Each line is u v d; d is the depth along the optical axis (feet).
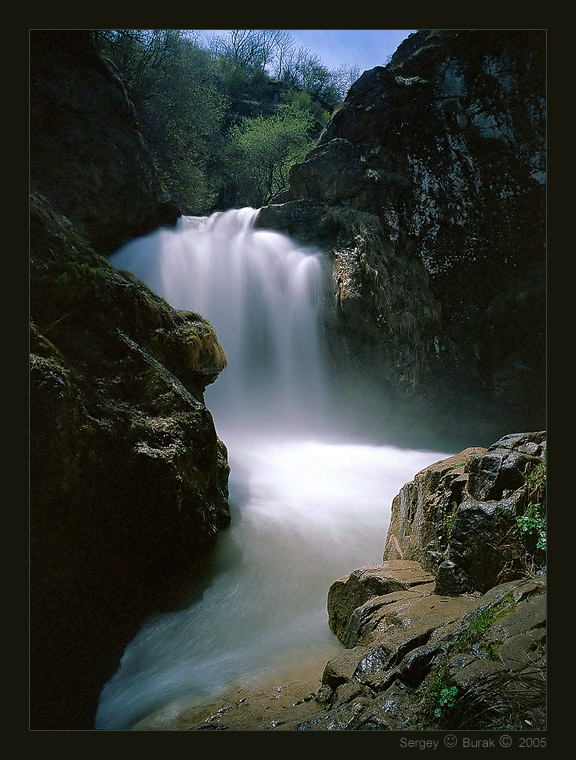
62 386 15.71
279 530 23.84
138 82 59.98
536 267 52.47
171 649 16.57
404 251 52.95
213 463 22.12
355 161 54.65
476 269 53.06
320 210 54.39
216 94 76.28
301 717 10.69
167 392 20.22
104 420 17.56
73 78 44.75
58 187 42.93
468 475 14.69
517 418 51.55
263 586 19.97
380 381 50.62
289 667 14.69
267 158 87.15
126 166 48.11
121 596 17.40
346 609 16.39
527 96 51.72
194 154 69.62
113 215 46.96
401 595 14.20
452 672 9.46
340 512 26.45
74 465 15.94
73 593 15.92
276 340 51.93
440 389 51.57
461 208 53.31
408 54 59.00
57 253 19.06
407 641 11.12
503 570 12.39
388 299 49.67
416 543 17.15
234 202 93.04
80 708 14.33
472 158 53.31
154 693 14.37
